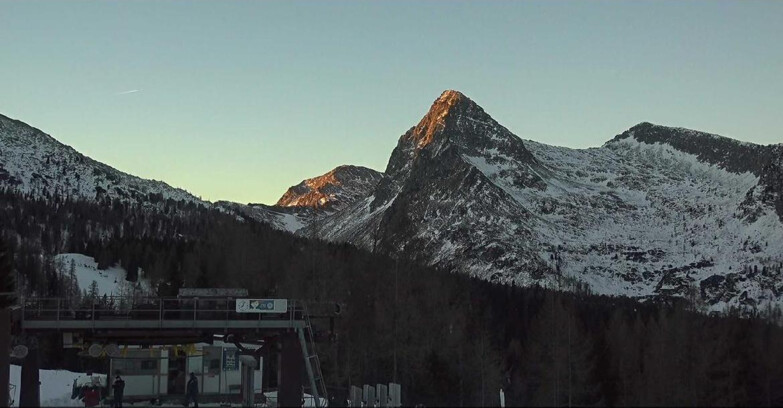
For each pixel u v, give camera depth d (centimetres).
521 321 13888
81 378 8075
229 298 5450
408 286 12188
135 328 5303
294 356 5484
